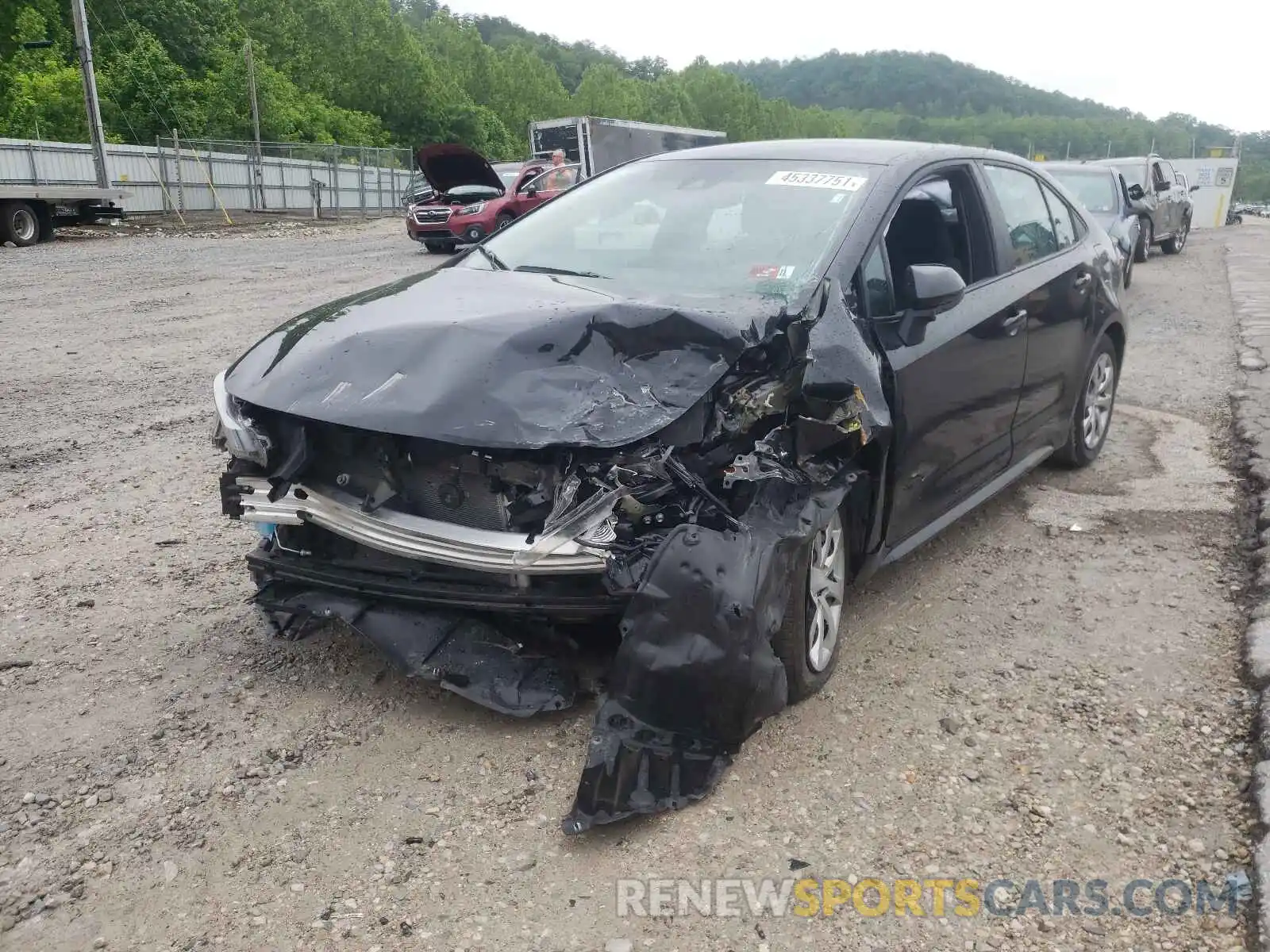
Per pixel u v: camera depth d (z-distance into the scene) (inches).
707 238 157.8
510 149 3006.9
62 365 352.5
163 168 1269.7
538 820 112.4
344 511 129.3
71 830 110.7
